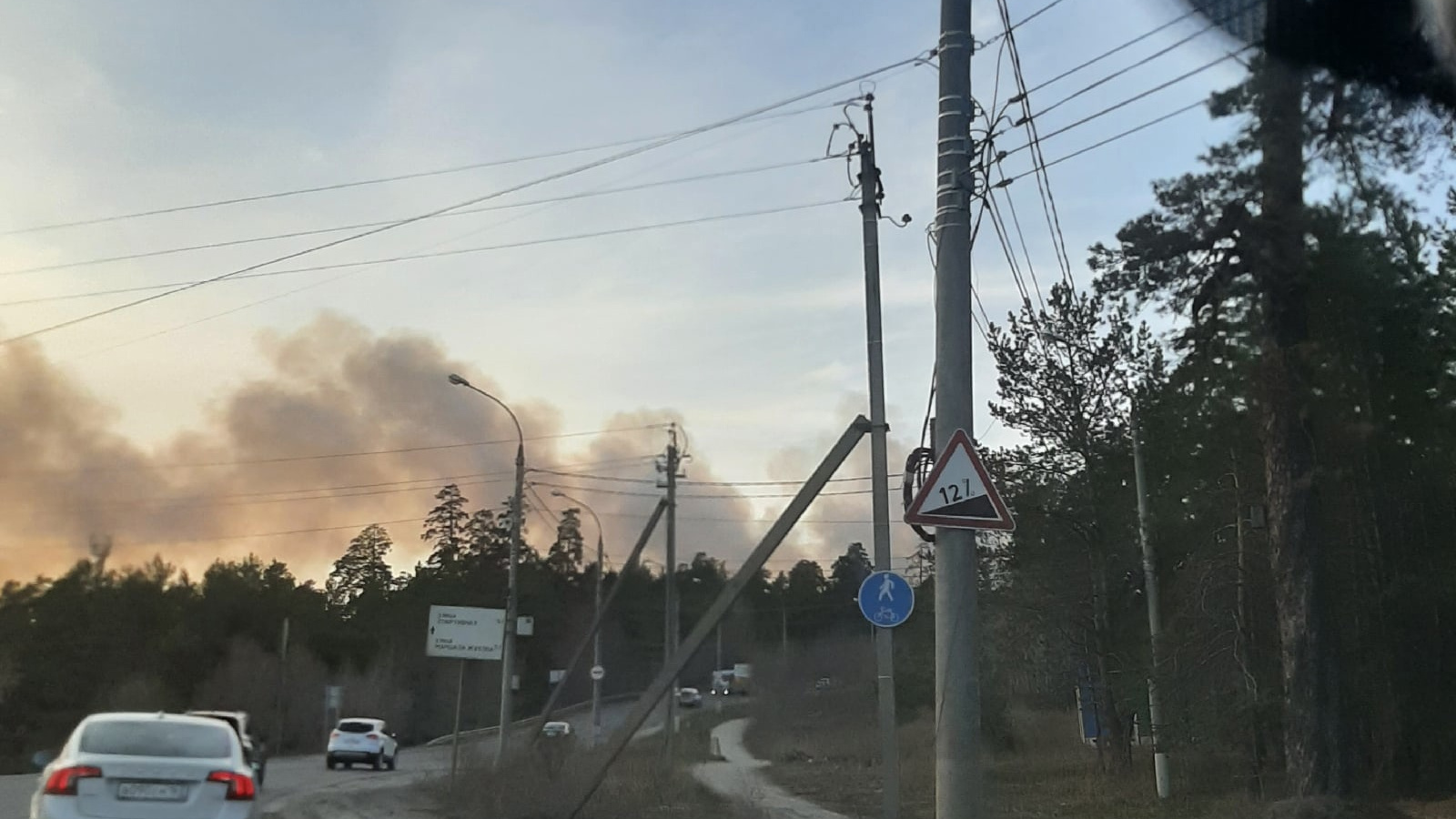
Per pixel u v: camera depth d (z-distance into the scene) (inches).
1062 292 1060.5
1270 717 843.4
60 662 2391.7
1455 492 881.5
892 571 490.9
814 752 1753.2
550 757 799.1
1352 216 729.0
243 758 473.7
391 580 3282.5
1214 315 766.5
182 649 2659.9
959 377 402.9
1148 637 963.3
